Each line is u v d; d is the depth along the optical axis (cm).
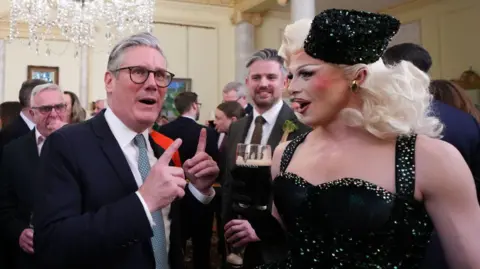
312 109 114
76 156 132
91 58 807
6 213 228
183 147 309
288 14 927
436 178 100
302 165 121
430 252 137
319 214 107
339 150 115
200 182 160
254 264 161
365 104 110
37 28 712
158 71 141
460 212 100
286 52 119
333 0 828
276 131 219
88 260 119
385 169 106
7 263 241
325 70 110
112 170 134
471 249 98
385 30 108
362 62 108
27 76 773
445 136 166
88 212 123
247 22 884
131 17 696
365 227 100
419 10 832
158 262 139
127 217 117
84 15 673
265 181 150
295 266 112
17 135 308
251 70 229
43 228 122
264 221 149
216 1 891
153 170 124
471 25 739
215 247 388
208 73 891
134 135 144
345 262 102
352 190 103
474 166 172
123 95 139
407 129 106
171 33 865
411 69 114
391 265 100
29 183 225
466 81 728
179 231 155
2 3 759
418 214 103
